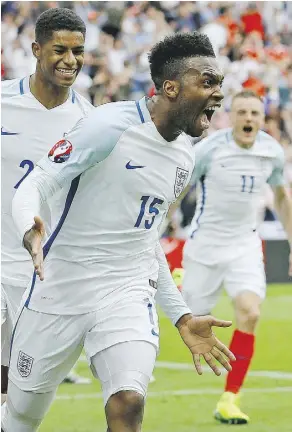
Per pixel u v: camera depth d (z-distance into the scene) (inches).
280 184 716.0
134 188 375.9
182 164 385.1
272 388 761.6
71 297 382.0
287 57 1758.1
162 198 383.2
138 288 382.3
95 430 593.3
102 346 371.6
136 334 368.8
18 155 494.0
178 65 366.0
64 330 384.8
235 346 636.1
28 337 393.1
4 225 490.9
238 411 621.6
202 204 716.0
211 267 709.9
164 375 821.2
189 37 368.2
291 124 1691.7
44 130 494.6
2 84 502.9
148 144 374.0
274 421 626.5
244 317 648.4
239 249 703.7
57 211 383.6
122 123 370.3
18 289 490.6
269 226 1467.8
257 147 701.3
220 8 1793.8
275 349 954.7
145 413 653.9
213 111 373.7
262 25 1801.2
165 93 369.4
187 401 700.0
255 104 692.7
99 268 380.5
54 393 406.9
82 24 481.1
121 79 1614.2
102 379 370.3
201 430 595.5
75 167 365.7
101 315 376.5
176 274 613.0
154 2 1754.4
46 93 491.8
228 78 1684.3
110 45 1638.8
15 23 1579.7
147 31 1689.2
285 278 1433.3
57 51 474.3
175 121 370.6
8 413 414.3
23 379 398.3
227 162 700.0
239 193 701.3
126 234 379.9
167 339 1016.9
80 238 379.6
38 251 338.0
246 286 678.5
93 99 1588.3
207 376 815.7
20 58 1525.6
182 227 1343.5
